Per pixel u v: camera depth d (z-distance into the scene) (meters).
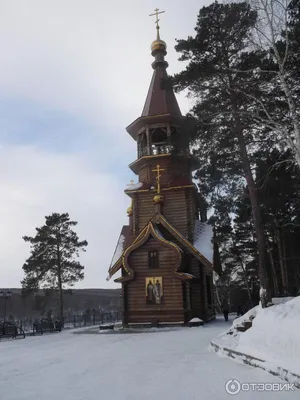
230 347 11.69
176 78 18.98
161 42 37.41
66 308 72.69
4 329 23.02
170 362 11.12
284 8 15.38
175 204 31.23
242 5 17.27
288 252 34.16
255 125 18.78
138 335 20.66
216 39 18.83
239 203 22.92
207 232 30.59
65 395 7.66
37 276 41.28
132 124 33.59
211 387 7.90
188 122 19.09
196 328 23.42
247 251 40.72
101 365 11.09
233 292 53.81
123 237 32.97
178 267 25.72
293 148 14.61
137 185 32.50
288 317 9.86
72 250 42.22
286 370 8.04
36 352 14.90
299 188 23.55
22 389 8.30
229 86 18.33
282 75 15.09
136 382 8.65
